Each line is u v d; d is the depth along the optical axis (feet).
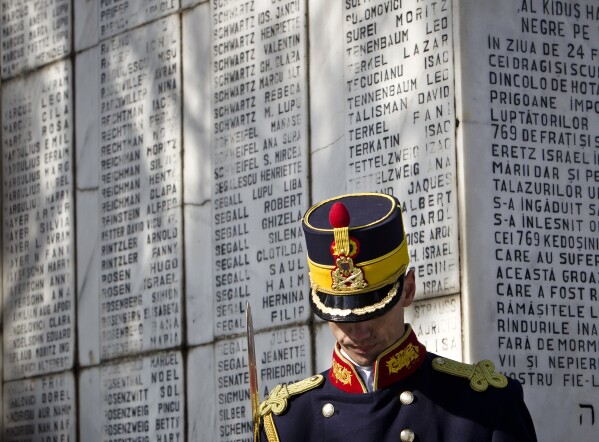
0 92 38.09
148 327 32.19
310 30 28.32
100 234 33.99
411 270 17.12
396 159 25.82
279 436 17.20
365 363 16.87
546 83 25.18
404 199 25.52
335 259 16.38
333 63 27.61
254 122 29.68
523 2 25.23
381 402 16.69
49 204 35.96
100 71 34.55
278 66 29.12
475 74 24.66
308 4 28.43
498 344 24.03
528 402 24.13
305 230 16.81
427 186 25.07
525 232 24.57
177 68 32.12
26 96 37.19
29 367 36.17
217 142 30.66
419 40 25.57
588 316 24.90
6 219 37.45
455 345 24.14
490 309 24.06
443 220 24.68
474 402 16.58
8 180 37.55
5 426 36.76
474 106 24.57
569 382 24.56
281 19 29.14
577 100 25.41
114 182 33.71
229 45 30.55
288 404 17.33
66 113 35.70
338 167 27.25
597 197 25.32
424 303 24.80
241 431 29.27
